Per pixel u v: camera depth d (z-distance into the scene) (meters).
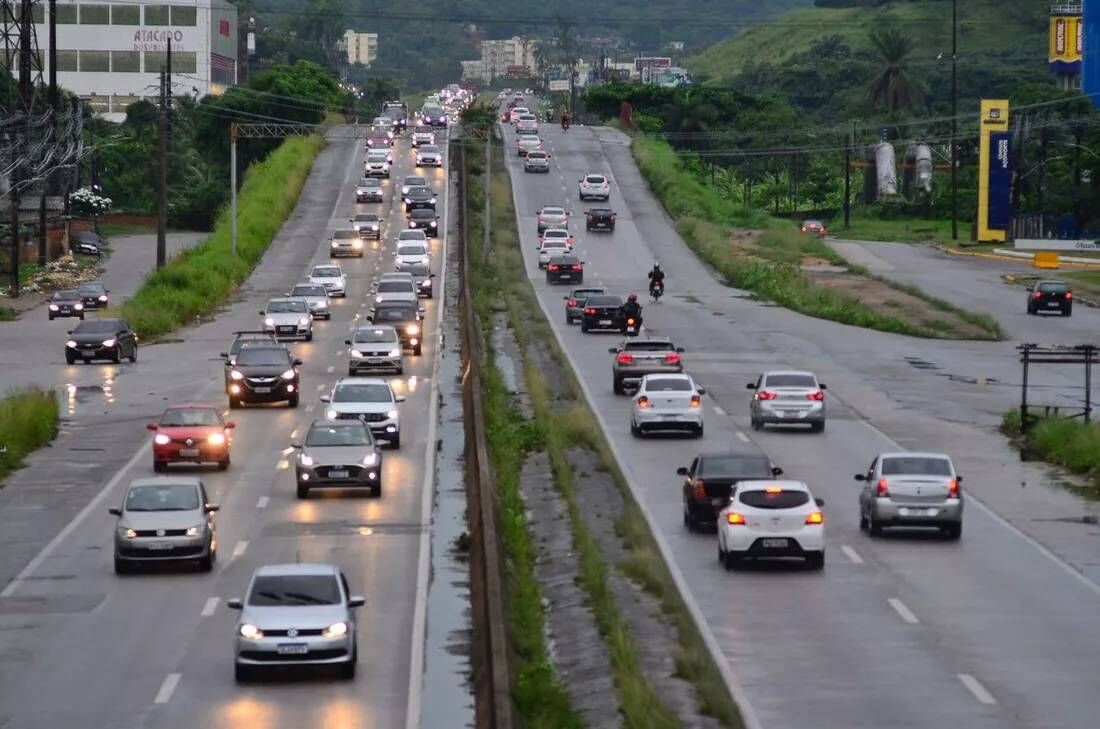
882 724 44.56
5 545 74.62
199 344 164.00
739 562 67.56
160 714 46.06
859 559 70.06
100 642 55.62
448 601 62.25
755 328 172.50
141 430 110.44
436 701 48.06
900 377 140.38
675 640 54.62
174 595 63.44
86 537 76.44
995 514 82.69
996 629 56.94
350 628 50.03
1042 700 47.12
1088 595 63.25
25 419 105.00
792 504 67.00
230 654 53.66
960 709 46.09
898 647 54.12
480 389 114.19
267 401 120.56
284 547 73.12
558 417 106.94
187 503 69.00
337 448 86.69
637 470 93.25
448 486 89.56
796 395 108.56
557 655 53.47
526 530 76.38
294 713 46.06
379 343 136.62
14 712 46.50
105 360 148.25
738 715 44.66
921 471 75.75
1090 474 94.12
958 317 182.38
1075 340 169.75
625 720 44.56
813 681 49.53
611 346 155.38
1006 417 113.69
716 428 110.31
